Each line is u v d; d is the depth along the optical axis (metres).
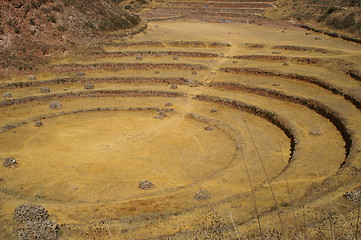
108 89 48.91
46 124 40.72
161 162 32.19
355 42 64.12
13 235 20.48
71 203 25.33
